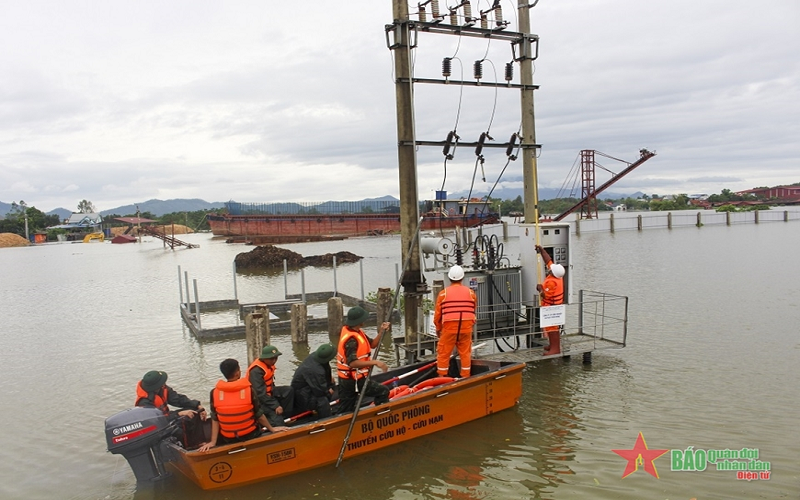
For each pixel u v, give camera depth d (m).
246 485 6.86
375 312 18.06
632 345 13.29
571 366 11.60
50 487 7.26
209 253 58.00
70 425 9.62
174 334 17.05
